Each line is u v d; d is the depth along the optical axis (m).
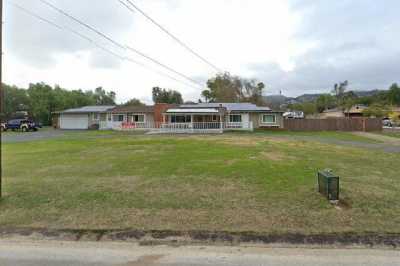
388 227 3.69
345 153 11.35
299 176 6.71
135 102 63.31
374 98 71.81
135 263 2.88
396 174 7.14
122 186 5.88
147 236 3.53
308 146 14.17
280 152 11.41
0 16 4.96
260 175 6.84
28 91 47.19
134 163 8.78
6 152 12.00
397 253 3.03
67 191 5.50
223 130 28.98
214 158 9.66
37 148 13.70
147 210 4.43
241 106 33.72
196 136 22.17
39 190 5.58
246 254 3.04
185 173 7.14
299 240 3.35
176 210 4.42
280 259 2.92
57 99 47.31
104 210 4.44
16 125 32.03
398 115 47.94
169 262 2.89
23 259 2.99
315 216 4.09
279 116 31.20
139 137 21.36
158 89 66.12
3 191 5.50
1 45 5.01
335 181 4.79
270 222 3.89
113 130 32.31
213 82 54.09
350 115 56.91
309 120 30.73
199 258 2.97
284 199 4.92
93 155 10.84
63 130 33.81
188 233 3.58
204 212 4.32
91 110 36.53
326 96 69.88
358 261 2.85
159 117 33.28
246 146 13.88
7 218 4.13
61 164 8.72
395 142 17.02
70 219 4.08
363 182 6.14
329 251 3.09
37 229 3.77
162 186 5.86
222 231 3.62
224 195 5.19
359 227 3.69
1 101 5.13
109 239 3.47
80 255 3.07
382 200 4.83
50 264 2.87
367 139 19.28
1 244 3.37
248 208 4.48
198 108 31.80
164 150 12.27
